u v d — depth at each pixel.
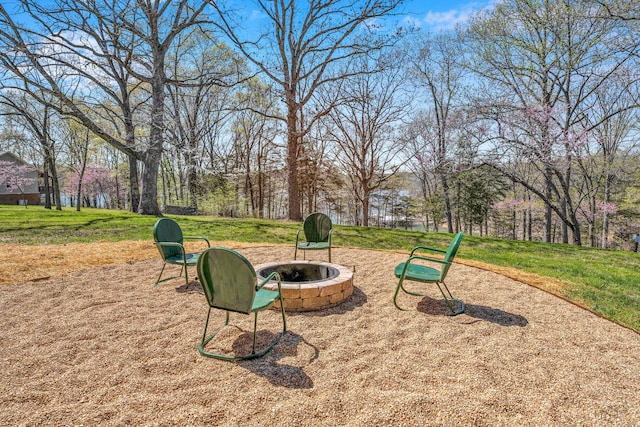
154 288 4.50
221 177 23.36
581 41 13.23
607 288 5.15
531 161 13.32
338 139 22.08
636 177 21.59
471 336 3.13
